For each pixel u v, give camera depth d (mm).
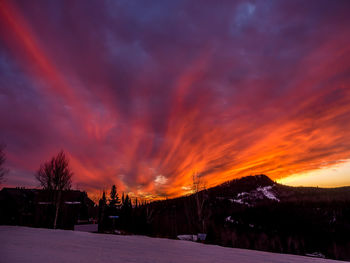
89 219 56719
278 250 46875
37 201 36406
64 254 8766
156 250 12328
